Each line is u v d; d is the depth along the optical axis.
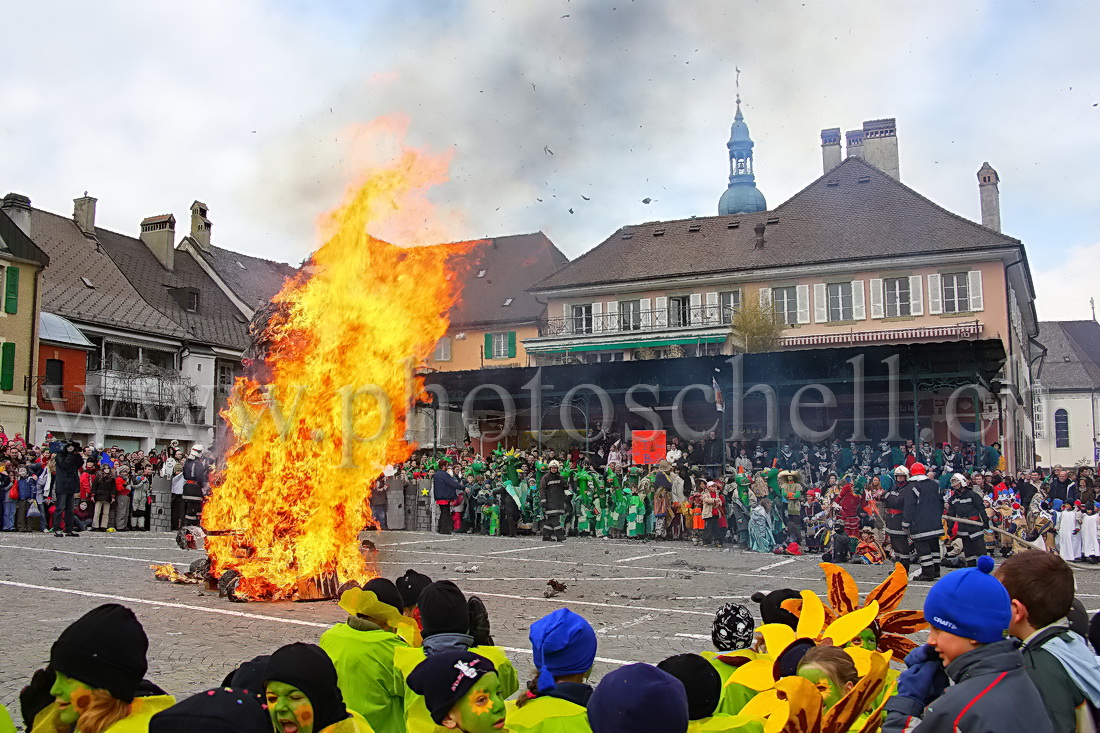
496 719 2.87
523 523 23.31
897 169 45.88
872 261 38.25
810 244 40.47
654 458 28.03
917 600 11.91
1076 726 2.86
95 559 14.57
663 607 10.91
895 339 37.62
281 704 2.65
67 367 35.72
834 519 17.86
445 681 2.88
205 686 6.52
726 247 42.59
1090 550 17.55
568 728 2.89
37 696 2.74
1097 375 67.44
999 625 2.75
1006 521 18.44
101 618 2.52
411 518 25.31
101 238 44.38
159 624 8.96
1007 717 2.59
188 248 50.34
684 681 3.03
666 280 41.78
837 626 3.50
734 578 14.23
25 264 33.72
